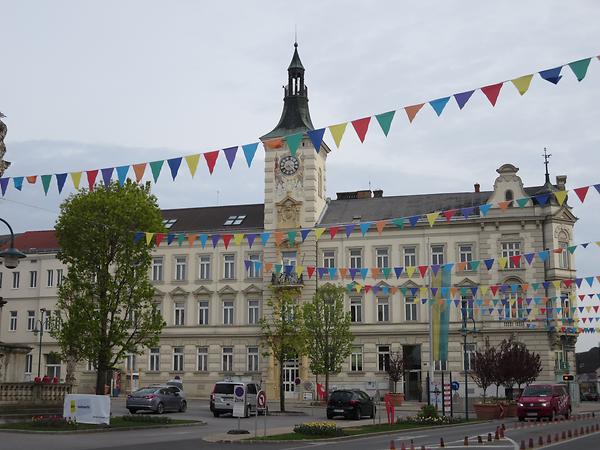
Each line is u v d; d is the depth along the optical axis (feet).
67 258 117.08
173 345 211.20
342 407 128.98
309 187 204.95
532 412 124.98
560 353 190.80
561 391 133.28
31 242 238.27
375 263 200.75
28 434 89.04
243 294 208.23
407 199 209.15
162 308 213.66
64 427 94.22
